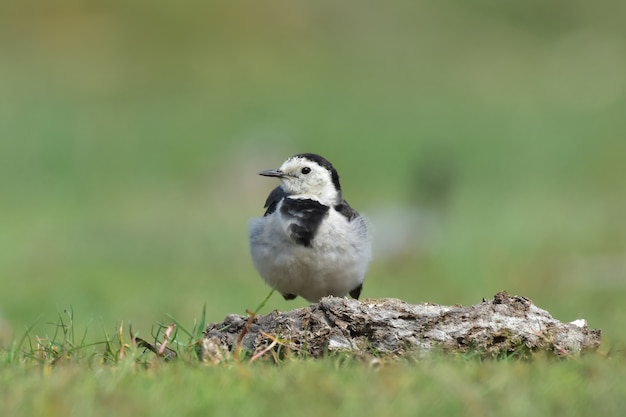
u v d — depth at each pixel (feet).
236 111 98.43
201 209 73.77
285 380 21.76
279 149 82.28
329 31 120.67
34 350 26.09
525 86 107.55
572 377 22.17
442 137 91.91
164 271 54.95
